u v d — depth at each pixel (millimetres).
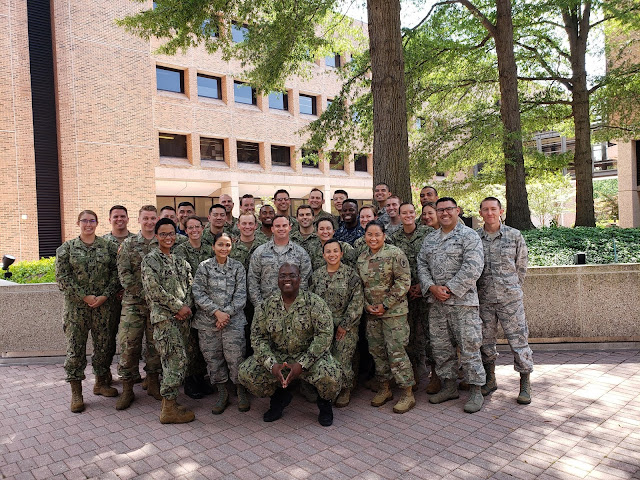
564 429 4039
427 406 4820
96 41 19906
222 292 4949
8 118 17859
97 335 5309
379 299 4852
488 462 3553
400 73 7957
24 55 18328
